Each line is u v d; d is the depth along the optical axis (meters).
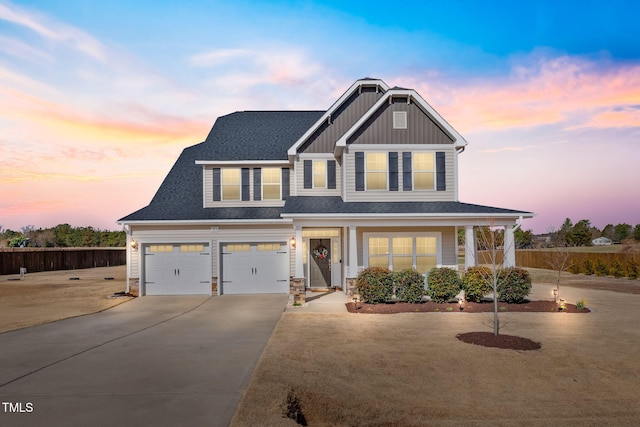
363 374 8.08
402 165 19.28
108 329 12.66
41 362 8.99
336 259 21.39
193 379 7.76
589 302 17.42
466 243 17.58
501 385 7.55
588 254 32.78
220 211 21.06
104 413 6.20
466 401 6.88
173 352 9.80
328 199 19.94
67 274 36.00
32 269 37.84
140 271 19.94
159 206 21.72
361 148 19.27
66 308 16.97
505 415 6.39
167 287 20.11
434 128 19.42
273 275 20.48
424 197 19.22
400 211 17.48
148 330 12.45
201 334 11.81
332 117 21.28
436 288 16.02
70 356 9.48
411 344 10.34
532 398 7.00
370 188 19.23
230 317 14.45
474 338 10.79
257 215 20.36
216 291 19.98
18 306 17.66
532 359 9.03
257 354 9.59
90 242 70.88
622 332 11.68
